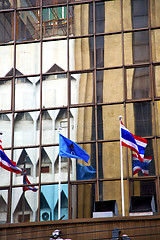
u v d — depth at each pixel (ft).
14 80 124.57
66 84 122.42
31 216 113.70
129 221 90.48
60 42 125.70
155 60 120.26
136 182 112.37
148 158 113.60
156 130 115.34
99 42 123.85
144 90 118.73
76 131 118.32
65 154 108.27
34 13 128.77
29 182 116.26
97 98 119.85
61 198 113.91
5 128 121.19
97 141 116.47
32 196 115.24
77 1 127.54
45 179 115.96
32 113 121.70
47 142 118.93
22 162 118.01
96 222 91.81
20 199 115.24
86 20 125.90
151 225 89.51
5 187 116.26
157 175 111.96
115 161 114.62
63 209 113.09
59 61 124.36
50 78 123.65
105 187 113.09
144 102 117.91
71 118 119.55
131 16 124.26
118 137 116.16
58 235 90.58
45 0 129.18
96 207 94.07
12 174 117.19
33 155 118.32
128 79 120.06
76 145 109.60
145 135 115.44
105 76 121.19
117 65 121.29
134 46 122.11
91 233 91.35
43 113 121.29
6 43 127.24
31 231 93.71
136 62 120.88
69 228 92.48
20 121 121.39
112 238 88.89
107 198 112.06
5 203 115.24
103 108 118.93
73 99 120.98
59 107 120.88
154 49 121.19
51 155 117.80
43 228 93.56
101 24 124.98
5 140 120.16
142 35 122.72
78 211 112.37
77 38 125.18
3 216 114.42
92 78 121.70
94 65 122.31
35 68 124.88
